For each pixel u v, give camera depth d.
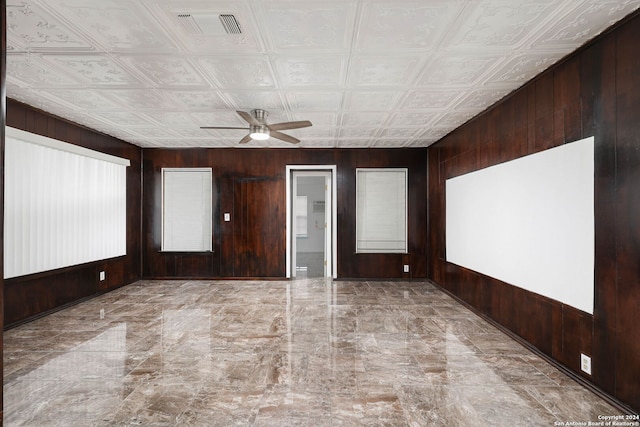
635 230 2.15
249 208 6.56
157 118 4.46
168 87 3.36
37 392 2.52
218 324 4.04
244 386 2.62
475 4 2.04
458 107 4.02
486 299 4.15
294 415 2.25
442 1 2.01
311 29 2.32
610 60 2.33
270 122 4.61
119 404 2.37
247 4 2.04
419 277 6.56
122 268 5.96
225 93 3.52
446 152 5.50
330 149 6.59
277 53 2.66
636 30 2.13
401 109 4.09
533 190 3.18
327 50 2.61
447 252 5.45
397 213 6.61
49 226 4.30
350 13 2.13
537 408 2.32
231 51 2.62
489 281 4.07
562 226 2.79
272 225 6.57
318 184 11.29
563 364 2.82
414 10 2.10
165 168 6.54
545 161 3.00
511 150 3.56
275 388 2.59
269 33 2.36
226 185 6.55
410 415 2.25
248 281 6.49
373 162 6.60
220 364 2.99
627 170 2.20
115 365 2.96
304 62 2.81
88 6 2.05
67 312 4.50
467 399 2.44
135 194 6.32
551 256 2.94
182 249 6.57
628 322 2.20
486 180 4.09
